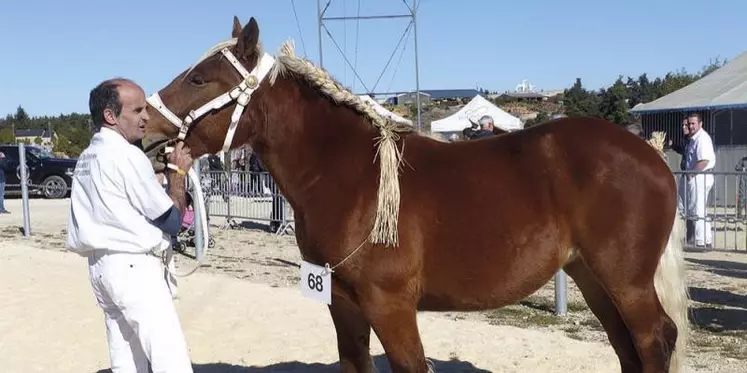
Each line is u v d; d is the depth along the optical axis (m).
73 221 3.25
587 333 6.36
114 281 3.18
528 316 7.04
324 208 3.51
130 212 3.18
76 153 50.53
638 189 3.45
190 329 6.38
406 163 3.54
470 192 3.46
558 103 59.69
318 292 3.53
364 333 3.92
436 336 6.08
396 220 3.39
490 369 5.18
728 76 20.84
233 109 3.57
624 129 3.64
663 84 45.09
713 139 19.11
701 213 9.48
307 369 5.29
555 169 3.48
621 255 3.47
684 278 3.72
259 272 9.67
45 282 8.45
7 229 14.37
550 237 3.48
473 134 8.55
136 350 3.46
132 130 3.26
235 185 14.39
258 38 3.55
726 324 6.54
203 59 3.57
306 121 3.62
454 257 3.45
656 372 3.51
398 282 3.43
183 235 11.63
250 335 6.20
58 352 5.73
